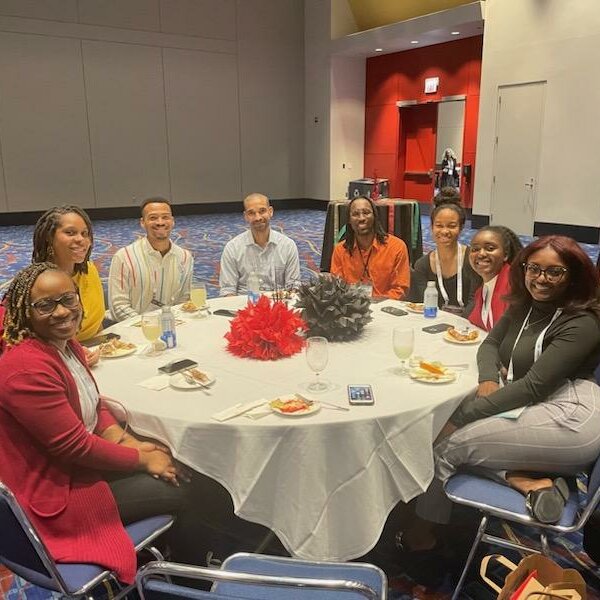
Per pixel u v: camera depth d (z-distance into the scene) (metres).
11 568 1.55
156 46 12.91
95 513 1.67
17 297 1.70
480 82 11.21
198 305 2.99
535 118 9.68
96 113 12.55
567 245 2.01
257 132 14.46
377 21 12.97
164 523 1.79
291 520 1.77
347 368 2.20
